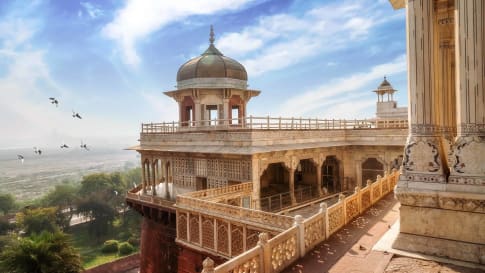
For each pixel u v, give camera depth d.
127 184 82.12
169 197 23.19
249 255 5.93
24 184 157.38
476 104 6.52
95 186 69.69
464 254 6.36
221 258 14.06
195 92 26.20
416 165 7.09
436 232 6.74
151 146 25.73
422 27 7.11
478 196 6.23
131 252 49.47
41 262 17.00
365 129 24.50
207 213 14.69
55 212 60.44
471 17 6.59
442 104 9.15
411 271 6.05
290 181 19.83
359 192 11.26
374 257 7.05
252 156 17.27
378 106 39.81
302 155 20.75
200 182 21.47
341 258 7.27
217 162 19.72
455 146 6.75
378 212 11.36
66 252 18.12
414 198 6.98
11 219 69.75
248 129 17.83
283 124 19.98
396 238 7.34
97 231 59.28
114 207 66.19
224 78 26.75
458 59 6.81
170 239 22.00
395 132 22.95
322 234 8.55
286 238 7.07
